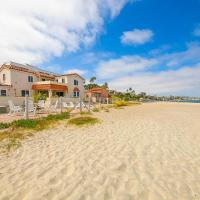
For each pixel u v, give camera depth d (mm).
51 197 2889
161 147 5652
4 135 6609
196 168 4113
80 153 4988
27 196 2904
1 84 26234
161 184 3373
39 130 7684
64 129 8086
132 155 4887
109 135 7113
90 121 9945
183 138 6832
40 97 25375
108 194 3010
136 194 3027
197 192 3125
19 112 14344
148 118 12609
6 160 4391
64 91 34469
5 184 3264
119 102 30062
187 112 19109
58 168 3982
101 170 3918
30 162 4297
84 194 2990
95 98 42562
